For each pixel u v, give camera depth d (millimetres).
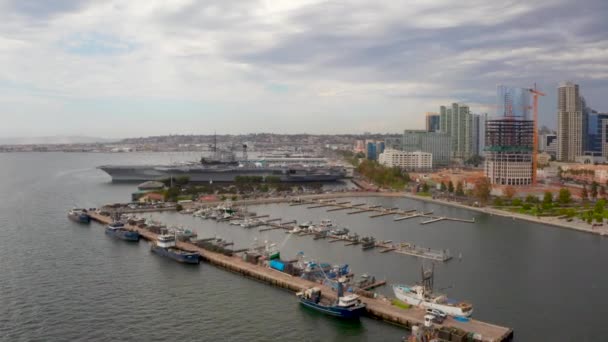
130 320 157875
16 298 175375
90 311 164625
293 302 174000
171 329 151625
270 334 148750
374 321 157250
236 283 194625
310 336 147125
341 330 150875
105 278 199250
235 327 153375
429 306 159000
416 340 134125
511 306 170375
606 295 181750
